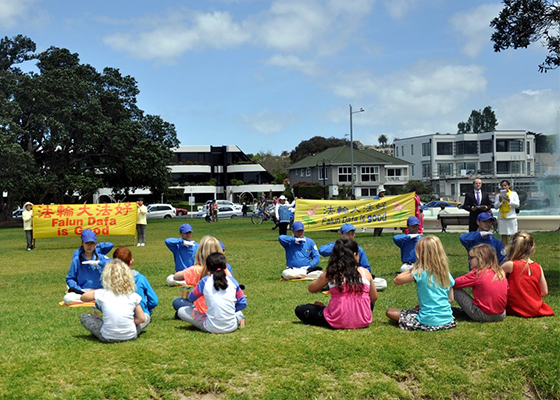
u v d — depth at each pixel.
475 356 7.83
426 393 7.30
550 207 41.69
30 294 13.17
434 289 8.57
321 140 125.62
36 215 25.41
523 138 96.50
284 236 14.23
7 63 57.34
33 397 6.62
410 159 104.06
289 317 9.70
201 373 7.24
